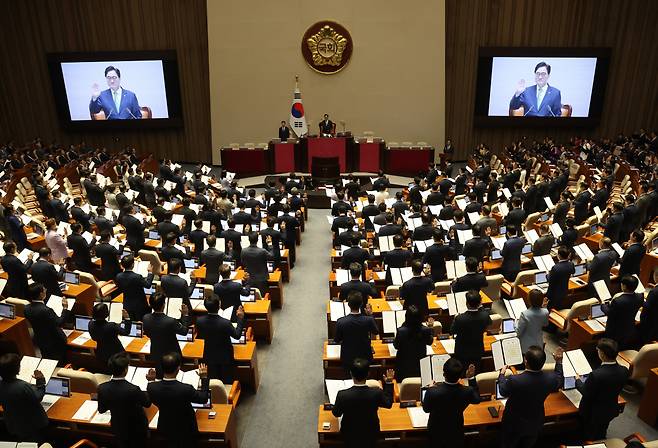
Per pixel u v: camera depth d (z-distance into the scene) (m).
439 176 16.09
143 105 22.66
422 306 6.99
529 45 22.28
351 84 22.14
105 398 4.83
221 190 13.32
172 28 22.25
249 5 21.44
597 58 21.67
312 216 16.05
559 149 20.67
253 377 7.03
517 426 4.86
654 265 9.48
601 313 7.34
